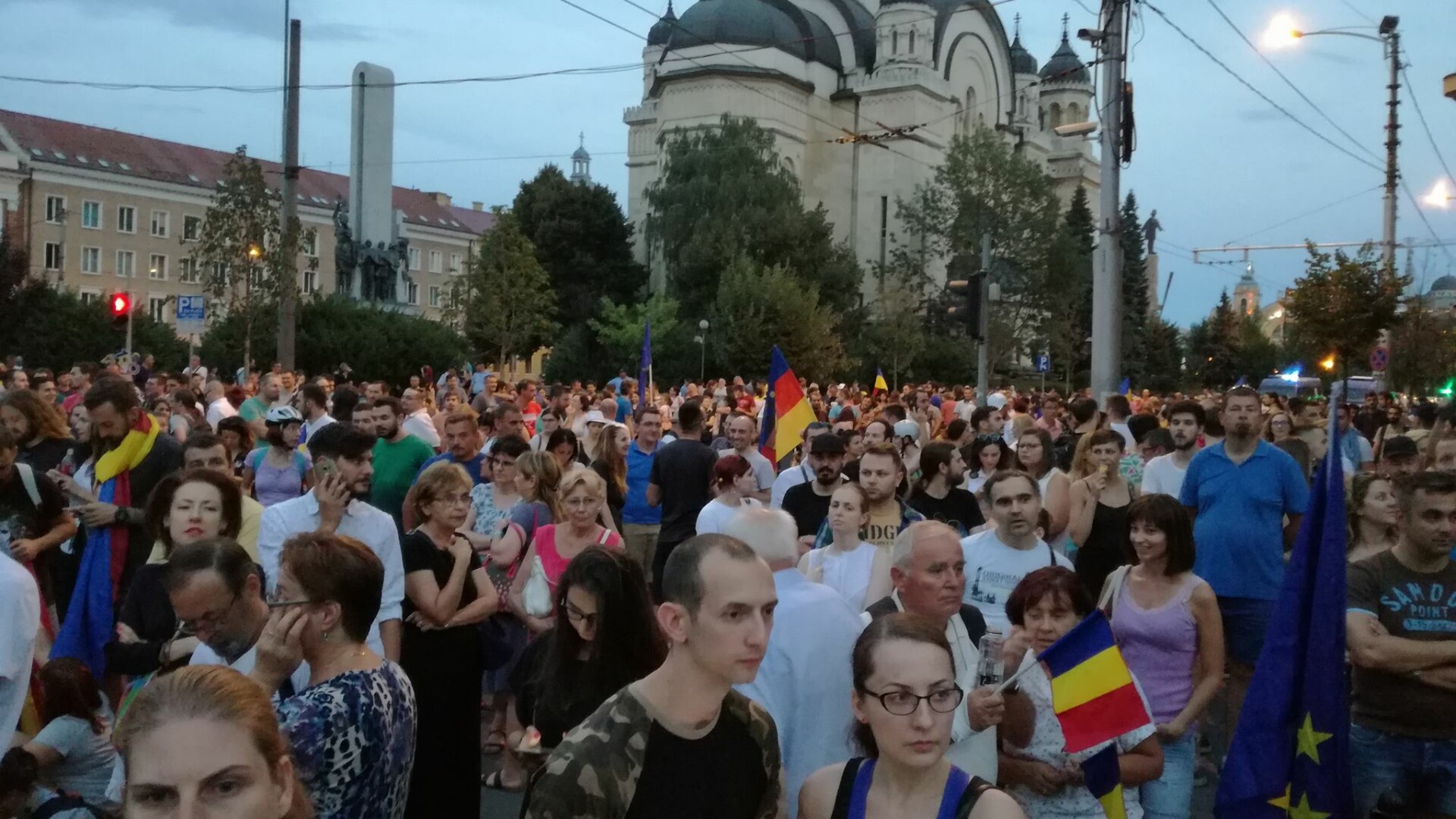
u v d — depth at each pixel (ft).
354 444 17.53
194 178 269.44
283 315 81.25
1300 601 14.80
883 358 206.18
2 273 147.33
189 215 268.21
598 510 22.13
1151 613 17.60
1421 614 15.65
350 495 17.58
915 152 256.73
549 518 23.90
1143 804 17.04
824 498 26.50
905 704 9.86
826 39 265.95
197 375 82.58
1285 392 157.38
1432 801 15.69
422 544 18.39
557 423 39.73
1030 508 18.72
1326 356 89.35
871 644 10.12
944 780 10.07
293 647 11.10
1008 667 14.02
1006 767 13.70
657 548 32.91
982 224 221.66
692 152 214.48
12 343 147.43
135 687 15.62
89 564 20.68
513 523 23.67
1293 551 14.94
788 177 218.59
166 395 55.47
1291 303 88.89
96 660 20.30
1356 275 86.28
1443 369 130.52
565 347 217.15
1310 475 34.91
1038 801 13.66
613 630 13.84
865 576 18.75
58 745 15.20
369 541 17.56
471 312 190.70
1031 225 221.05
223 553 13.08
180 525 16.92
